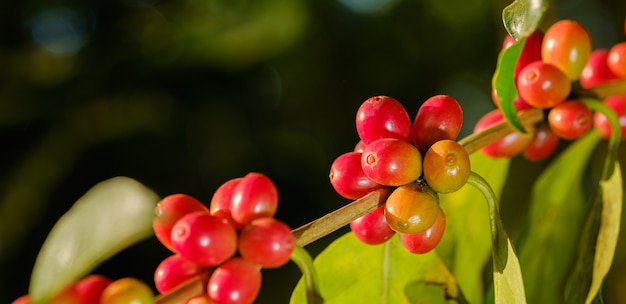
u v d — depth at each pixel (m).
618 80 0.41
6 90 0.89
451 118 0.33
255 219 0.31
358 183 0.34
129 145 0.88
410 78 0.95
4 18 0.92
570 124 0.38
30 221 0.83
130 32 0.94
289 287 0.82
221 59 0.89
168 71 0.91
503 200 0.82
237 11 0.90
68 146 0.87
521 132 0.36
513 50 0.34
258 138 0.91
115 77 0.91
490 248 0.42
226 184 0.32
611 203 0.37
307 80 0.92
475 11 0.94
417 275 0.38
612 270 0.73
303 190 0.90
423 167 0.33
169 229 0.31
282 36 0.88
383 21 0.94
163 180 0.88
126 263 0.83
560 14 0.94
